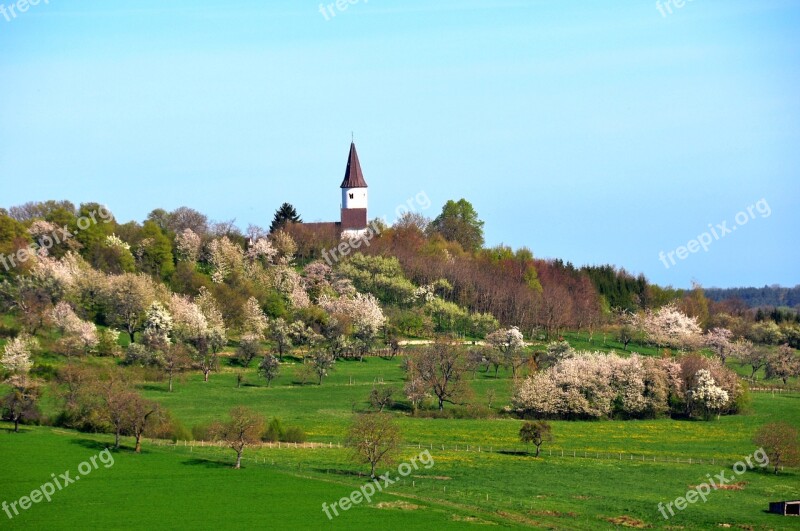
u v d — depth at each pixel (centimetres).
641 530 11625
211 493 12388
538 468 14825
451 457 15375
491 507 12325
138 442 14450
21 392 15838
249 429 13900
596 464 15250
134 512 11500
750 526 11888
